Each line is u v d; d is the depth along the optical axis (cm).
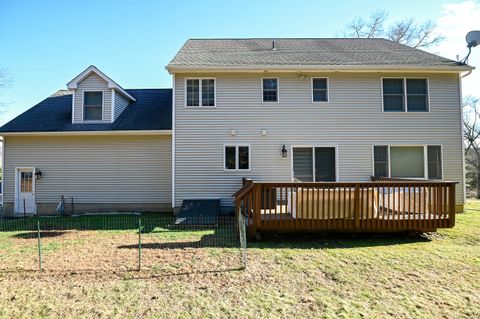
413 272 462
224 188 1041
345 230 681
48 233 758
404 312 337
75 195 1144
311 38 1401
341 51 1203
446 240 671
